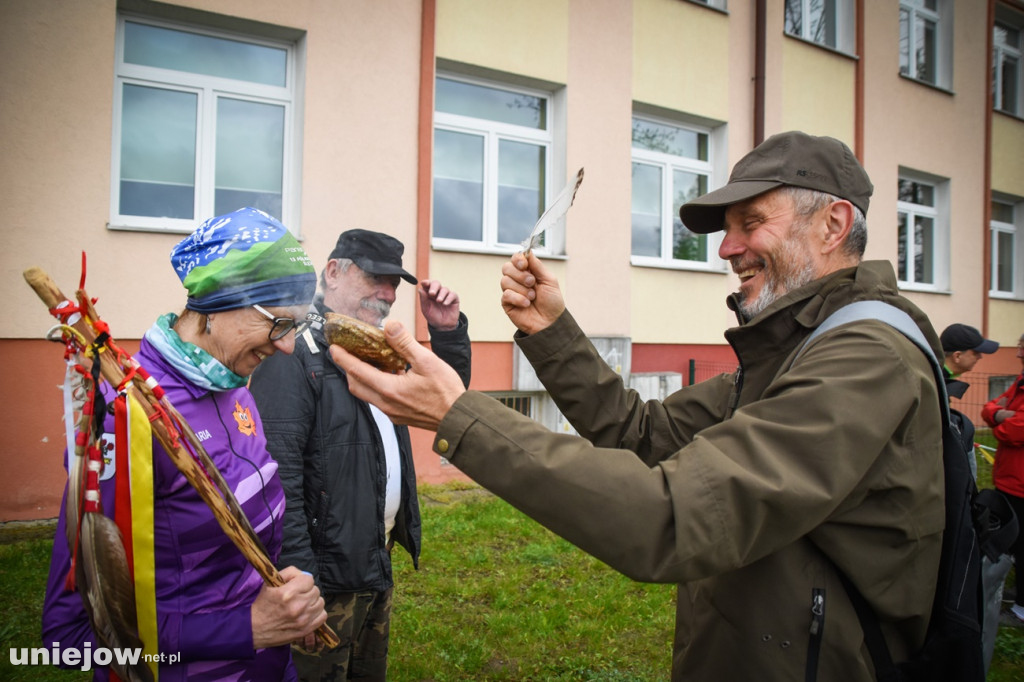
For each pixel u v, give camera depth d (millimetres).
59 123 4719
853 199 1380
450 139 6539
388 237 2223
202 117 5371
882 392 1081
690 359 7664
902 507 1149
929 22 10516
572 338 1608
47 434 4660
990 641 1514
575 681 3008
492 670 3086
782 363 1355
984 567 1416
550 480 1002
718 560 974
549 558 4363
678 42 7523
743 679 1219
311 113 5539
